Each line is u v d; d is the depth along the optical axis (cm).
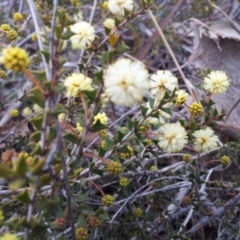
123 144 12
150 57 25
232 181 17
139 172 14
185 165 15
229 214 14
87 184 13
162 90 11
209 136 12
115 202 13
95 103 9
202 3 25
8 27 15
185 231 13
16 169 7
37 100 8
